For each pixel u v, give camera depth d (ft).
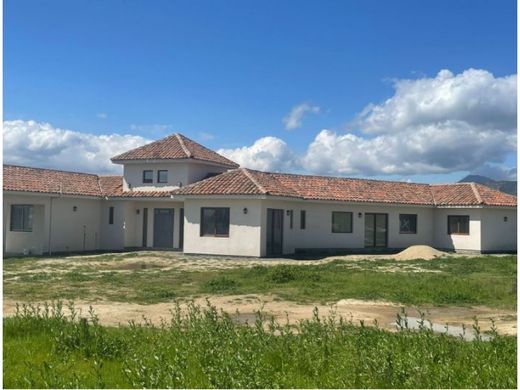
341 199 108.88
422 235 120.06
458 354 27.14
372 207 114.52
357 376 22.68
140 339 30.37
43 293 56.13
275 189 98.27
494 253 115.44
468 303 51.55
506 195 121.19
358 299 52.60
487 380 22.35
